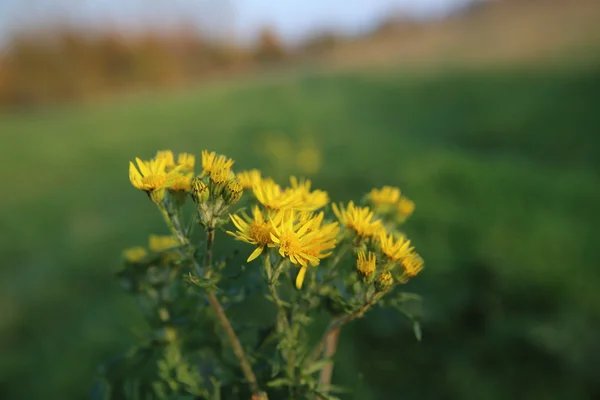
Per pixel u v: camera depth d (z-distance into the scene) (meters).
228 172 0.89
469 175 5.12
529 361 2.86
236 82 29.83
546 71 14.65
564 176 5.69
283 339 0.91
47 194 8.18
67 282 4.42
